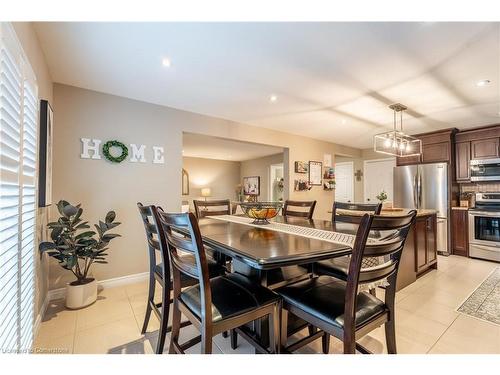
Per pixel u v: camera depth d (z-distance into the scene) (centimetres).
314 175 488
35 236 167
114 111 275
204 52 193
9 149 111
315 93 271
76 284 225
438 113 337
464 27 162
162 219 133
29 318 148
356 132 443
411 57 198
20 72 128
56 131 244
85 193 258
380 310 127
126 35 171
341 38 175
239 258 113
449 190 417
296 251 115
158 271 171
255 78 236
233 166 836
